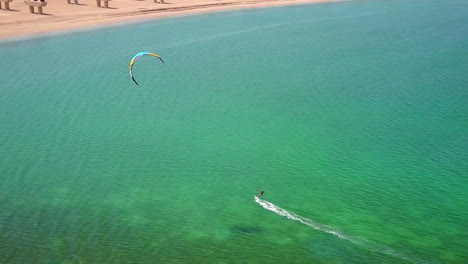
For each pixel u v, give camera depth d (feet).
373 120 141.28
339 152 123.54
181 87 167.63
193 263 83.10
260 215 97.55
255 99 157.38
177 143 127.85
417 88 165.58
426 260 85.51
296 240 89.66
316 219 96.58
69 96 157.79
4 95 156.76
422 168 115.55
